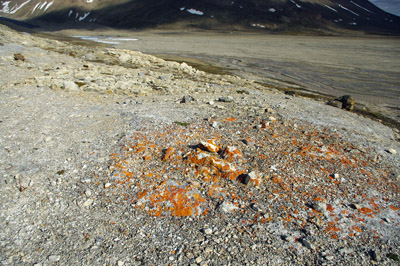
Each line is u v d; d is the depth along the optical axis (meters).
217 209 6.77
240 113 13.35
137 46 92.31
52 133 10.69
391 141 12.31
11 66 23.83
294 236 6.08
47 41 56.31
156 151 9.20
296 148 9.91
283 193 7.44
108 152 9.27
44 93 16.38
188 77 31.70
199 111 13.55
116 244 5.82
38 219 6.44
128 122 11.70
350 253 5.72
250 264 5.36
